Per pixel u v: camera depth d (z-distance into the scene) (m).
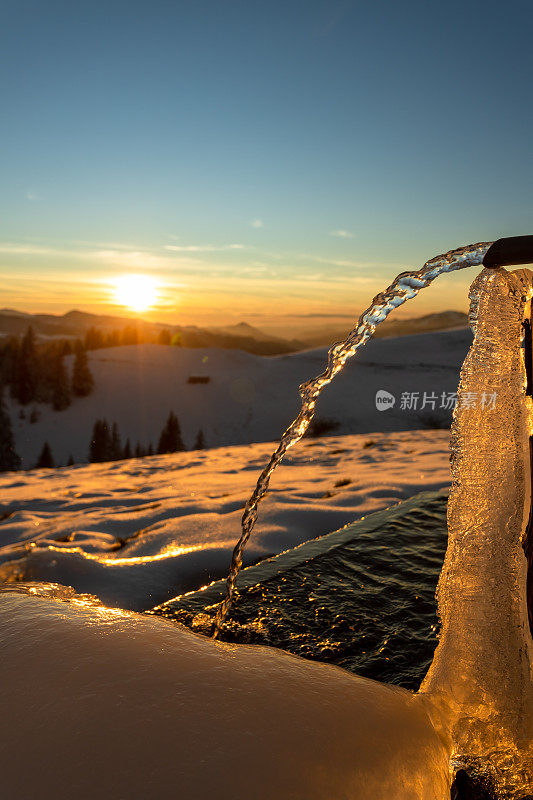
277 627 2.09
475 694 1.12
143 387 145.38
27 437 122.88
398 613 2.20
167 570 2.84
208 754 0.66
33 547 3.20
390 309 1.29
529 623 1.13
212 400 141.25
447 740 0.95
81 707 0.73
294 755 0.70
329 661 1.84
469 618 1.19
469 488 1.25
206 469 7.02
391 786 0.73
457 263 1.19
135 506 4.57
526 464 1.20
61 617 1.01
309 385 1.45
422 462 6.22
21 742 0.67
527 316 1.20
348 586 2.48
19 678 0.79
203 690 0.79
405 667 1.78
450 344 161.38
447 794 0.84
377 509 3.94
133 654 0.87
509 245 1.11
